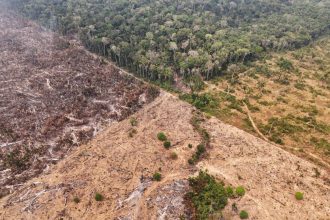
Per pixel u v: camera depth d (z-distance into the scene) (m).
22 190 82.38
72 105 113.75
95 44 147.50
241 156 90.81
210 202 75.88
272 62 145.75
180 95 118.25
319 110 112.00
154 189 80.50
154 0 195.25
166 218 73.38
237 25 176.12
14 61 142.12
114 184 82.50
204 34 154.25
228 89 122.88
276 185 82.62
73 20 170.75
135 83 126.62
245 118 107.12
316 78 133.50
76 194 80.19
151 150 92.44
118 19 167.88
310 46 163.62
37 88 123.44
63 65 139.38
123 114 109.12
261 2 199.25
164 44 145.62
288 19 180.38
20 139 98.56
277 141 96.44
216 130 100.62
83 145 96.06
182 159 89.19
